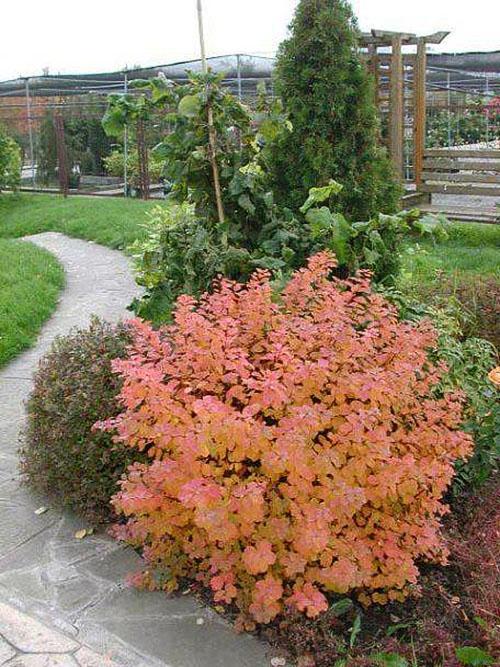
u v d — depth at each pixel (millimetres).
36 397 3984
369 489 2922
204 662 2826
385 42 10820
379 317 3588
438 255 9320
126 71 16250
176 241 4941
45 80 17938
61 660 2770
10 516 3857
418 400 3592
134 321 3568
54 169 19172
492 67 14742
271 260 4703
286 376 3029
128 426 3002
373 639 2941
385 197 5746
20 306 7582
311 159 5520
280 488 2805
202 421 2826
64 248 11820
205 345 3299
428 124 17547
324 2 5562
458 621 2988
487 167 11328
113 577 3332
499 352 5160
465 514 3721
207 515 2592
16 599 3174
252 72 15883
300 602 2648
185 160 5070
